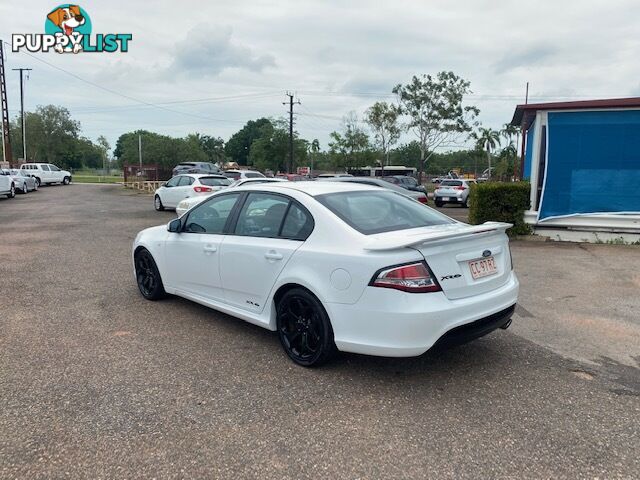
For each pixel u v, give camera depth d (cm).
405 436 311
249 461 285
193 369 406
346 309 371
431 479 270
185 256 531
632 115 1070
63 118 8094
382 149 4472
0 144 7369
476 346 462
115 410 340
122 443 301
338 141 4938
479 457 290
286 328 424
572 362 428
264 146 6378
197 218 530
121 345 457
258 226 459
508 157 6844
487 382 387
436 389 374
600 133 1091
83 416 331
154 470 277
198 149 8025
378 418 332
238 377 392
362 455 291
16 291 647
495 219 1149
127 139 10450
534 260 892
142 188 3588
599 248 1030
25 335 482
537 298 636
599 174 1100
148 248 587
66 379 386
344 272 372
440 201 2606
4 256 899
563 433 315
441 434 314
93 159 13162
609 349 459
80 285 680
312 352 404
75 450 294
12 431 313
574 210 1120
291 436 311
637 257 920
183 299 610
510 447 300
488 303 385
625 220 1085
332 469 279
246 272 455
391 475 273
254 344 461
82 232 1244
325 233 398
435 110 3588
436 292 355
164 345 458
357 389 373
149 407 344
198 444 301
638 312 575
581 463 285
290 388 374
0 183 2453
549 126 1116
